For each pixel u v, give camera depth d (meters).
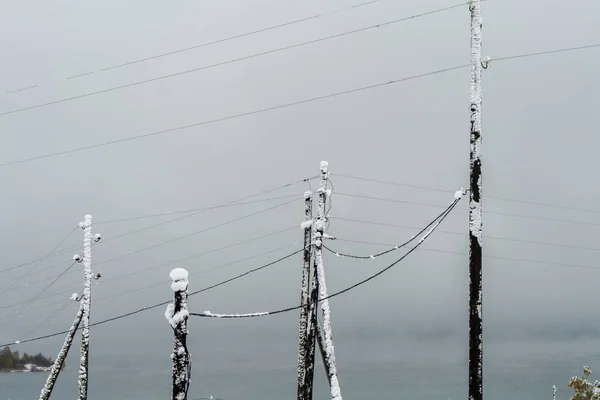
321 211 21.95
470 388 12.90
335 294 20.17
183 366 13.69
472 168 13.73
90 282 26.25
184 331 13.88
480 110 13.95
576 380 25.95
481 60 14.10
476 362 12.91
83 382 25.25
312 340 21.67
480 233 13.45
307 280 24.22
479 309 13.13
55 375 25.92
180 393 13.49
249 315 17.05
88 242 26.55
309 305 21.83
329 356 19.61
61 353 26.08
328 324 20.09
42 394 25.55
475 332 13.05
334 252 21.72
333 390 19.16
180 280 14.12
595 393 25.34
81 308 25.97
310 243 24.17
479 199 13.57
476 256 13.34
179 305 14.02
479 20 14.27
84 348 25.66
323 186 22.14
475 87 14.03
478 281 13.24
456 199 17.34
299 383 23.80
